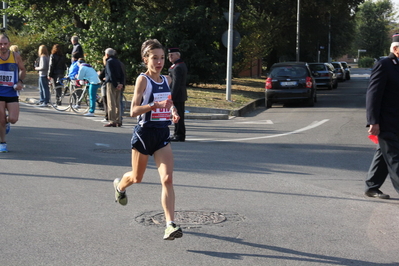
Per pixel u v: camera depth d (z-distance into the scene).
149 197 8.36
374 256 5.88
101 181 9.41
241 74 56.19
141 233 6.57
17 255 5.75
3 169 10.17
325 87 47.94
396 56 7.80
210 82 32.75
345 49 84.38
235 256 5.80
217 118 21.31
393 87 7.74
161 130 6.33
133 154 6.46
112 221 7.06
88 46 29.53
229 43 25.56
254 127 18.36
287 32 54.44
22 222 6.96
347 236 6.57
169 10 32.25
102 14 29.89
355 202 8.30
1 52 11.40
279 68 27.06
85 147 12.97
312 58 74.94
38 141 13.61
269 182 9.65
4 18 36.50
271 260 5.70
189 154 12.45
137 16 29.80
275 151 13.18
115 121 17.12
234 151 13.04
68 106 21.38
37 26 39.06
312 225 7.03
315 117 21.73
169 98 6.48
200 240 6.33
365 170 11.02
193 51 30.84
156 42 6.40
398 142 7.86
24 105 22.11
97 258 5.69
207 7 30.91
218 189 9.01
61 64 21.38
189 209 7.71
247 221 7.16
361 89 45.03
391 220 7.32
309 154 12.81
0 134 11.86
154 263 5.55
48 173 9.95
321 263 5.64
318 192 8.94
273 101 26.88
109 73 16.91
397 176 7.80
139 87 6.29
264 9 41.12
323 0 47.25
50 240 6.27
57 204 7.87
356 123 19.33
